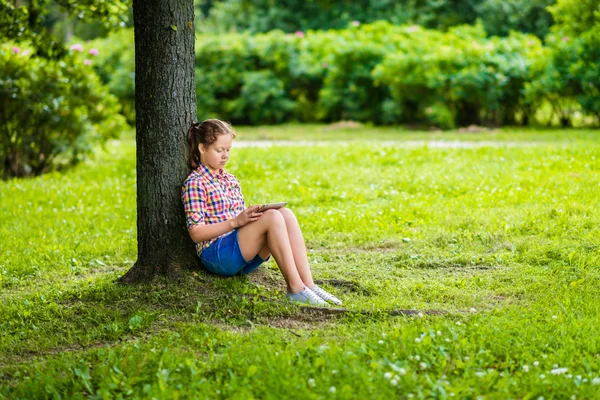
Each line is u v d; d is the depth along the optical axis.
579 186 8.22
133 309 4.91
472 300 5.04
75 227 7.80
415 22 24.55
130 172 11.19
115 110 13.24
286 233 4.96
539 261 5.92
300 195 8.75
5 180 11.66
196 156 5.26
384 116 17.80
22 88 11.59
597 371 3.80
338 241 6.91
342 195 8.56
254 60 19.70
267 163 10.89
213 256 5.12
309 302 4.91
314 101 19.94
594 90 14.27
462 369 3.78
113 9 8.89
